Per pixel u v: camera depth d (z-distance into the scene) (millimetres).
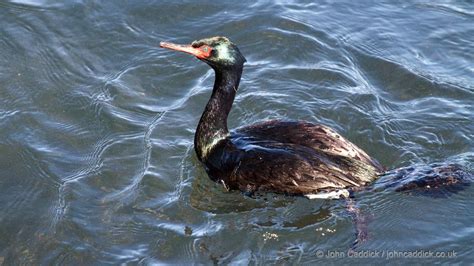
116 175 11008
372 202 10062
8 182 10906
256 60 13312
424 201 10109
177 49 10711
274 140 10633
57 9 14086
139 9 14227
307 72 13000
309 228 9914
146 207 10438
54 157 11336
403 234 9688
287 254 9555
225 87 10961
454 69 13055
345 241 9688
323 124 11750
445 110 12102
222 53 10734
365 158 10516
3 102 12289
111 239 9906
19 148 11477
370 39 13734
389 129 11727
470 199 10109
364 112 12094
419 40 13711
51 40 13484
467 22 14109
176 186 10812
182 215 10297
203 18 14164
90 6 14172
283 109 12203
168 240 9867
